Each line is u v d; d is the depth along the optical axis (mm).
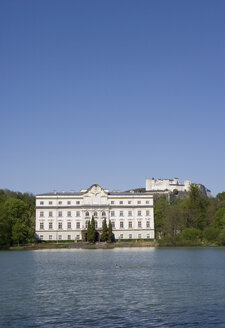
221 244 160000
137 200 194625
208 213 187500
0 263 92812
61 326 34844
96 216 191625
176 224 179375
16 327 34562
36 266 84812
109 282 59188
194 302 43562
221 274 66812
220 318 36875
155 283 57625
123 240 190875
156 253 123625
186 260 94812
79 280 61688
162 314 38625
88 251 145000
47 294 49250
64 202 192125
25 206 174000
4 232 160750
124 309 40812
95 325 35125
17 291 51562
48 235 189500
